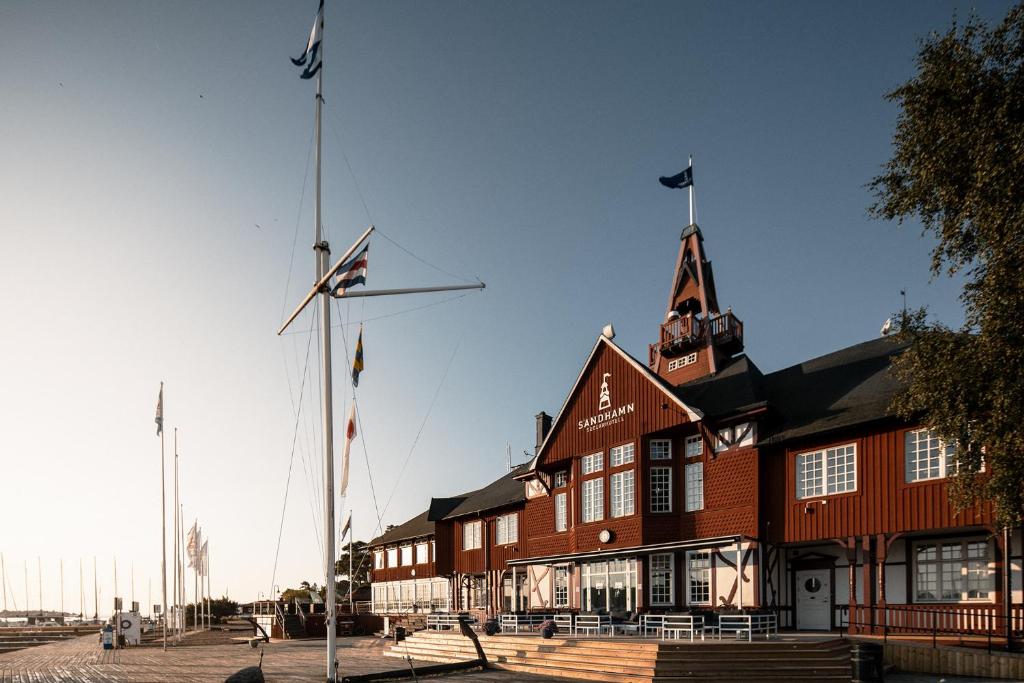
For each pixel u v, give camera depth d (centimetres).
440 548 4928
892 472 2173
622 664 1922
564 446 3419
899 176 1495
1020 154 1195
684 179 3712
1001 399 1294
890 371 2427
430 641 2881
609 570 3067
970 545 2062
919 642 1950
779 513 2502
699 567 2714
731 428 2683
